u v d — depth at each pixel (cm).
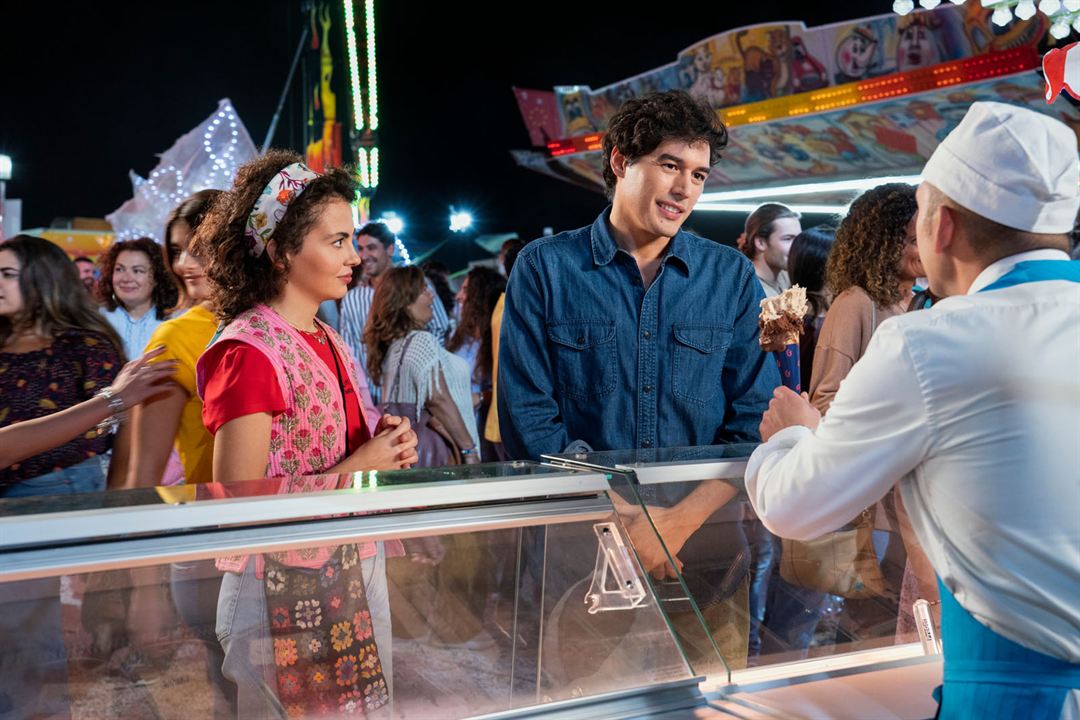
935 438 112
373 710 115
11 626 104
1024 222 115
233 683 111
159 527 117
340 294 179
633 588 138
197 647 111
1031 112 117
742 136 1160
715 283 222
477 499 138
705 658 135
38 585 108
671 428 218
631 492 151
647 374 216
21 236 261
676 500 156
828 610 149
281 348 167
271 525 123
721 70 1180
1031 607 108
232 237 172
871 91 988
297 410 167
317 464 171
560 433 215
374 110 1020
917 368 111
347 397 183
